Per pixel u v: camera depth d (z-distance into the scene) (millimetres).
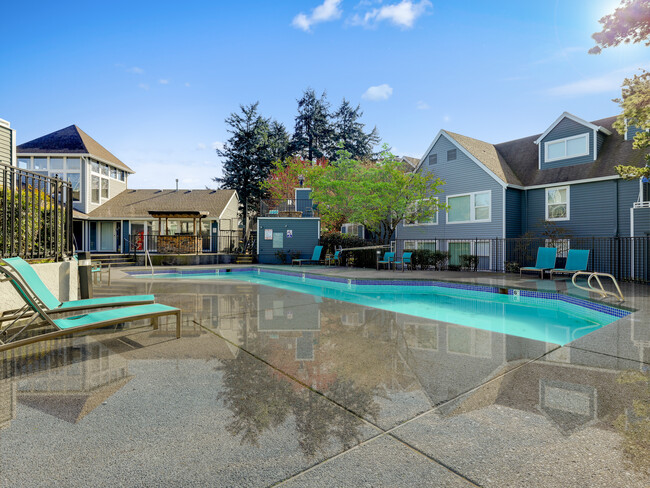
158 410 2541
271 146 40188
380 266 17828
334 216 22750
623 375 3156
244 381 3129
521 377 3174
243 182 39031
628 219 13781
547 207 16391
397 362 3729
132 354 3908
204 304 7480
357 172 20250
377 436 2178
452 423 2326
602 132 15492
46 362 3604
